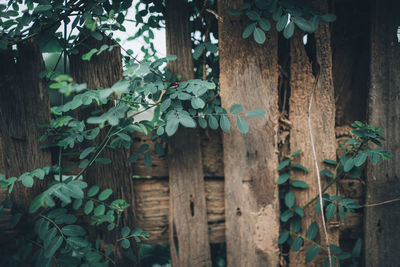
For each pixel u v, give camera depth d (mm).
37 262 1371
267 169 1596
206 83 1288
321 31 1546
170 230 1610
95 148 1419
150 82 1377
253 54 1541
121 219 1564
